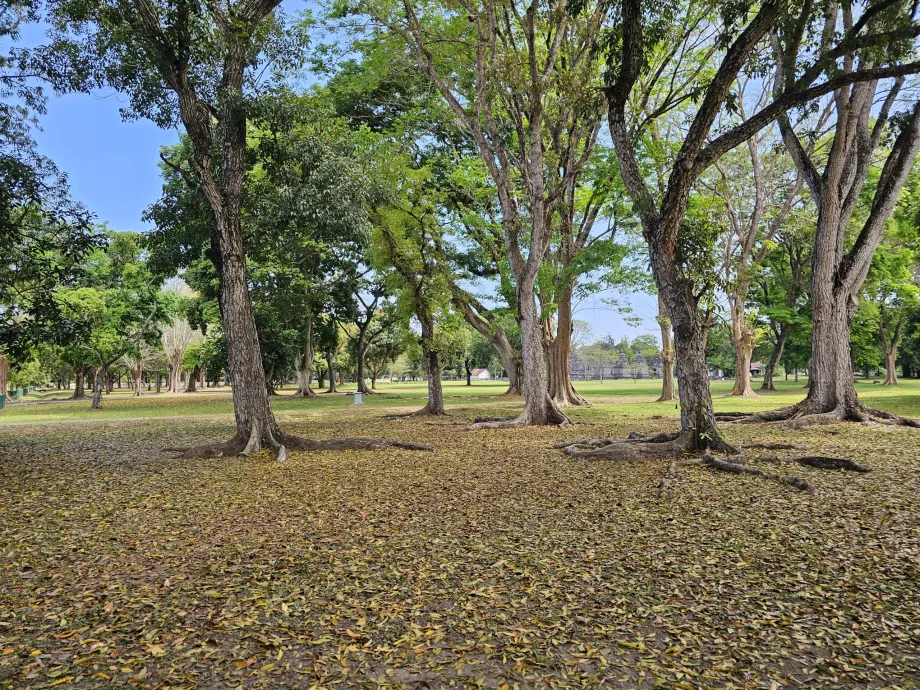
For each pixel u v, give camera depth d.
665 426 17.45
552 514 7.20
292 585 5.00
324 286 37.62
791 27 11.06
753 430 15.91
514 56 13.22
